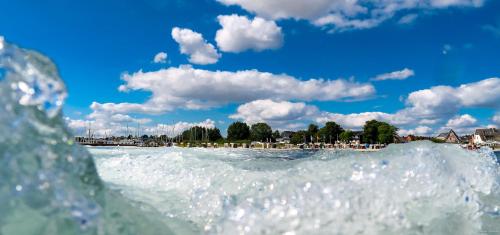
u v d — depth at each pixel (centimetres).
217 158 597
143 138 11631
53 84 162
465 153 297
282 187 206
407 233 193
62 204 138
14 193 126
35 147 141
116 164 440
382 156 242
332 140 11606
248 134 12888
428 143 290
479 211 230
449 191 222
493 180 280
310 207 187
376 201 200
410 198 208
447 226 210
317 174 227
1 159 127
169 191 320
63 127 162
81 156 165
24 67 155
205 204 271
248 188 274
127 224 170
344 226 184
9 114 139
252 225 178
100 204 163
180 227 220
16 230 124
